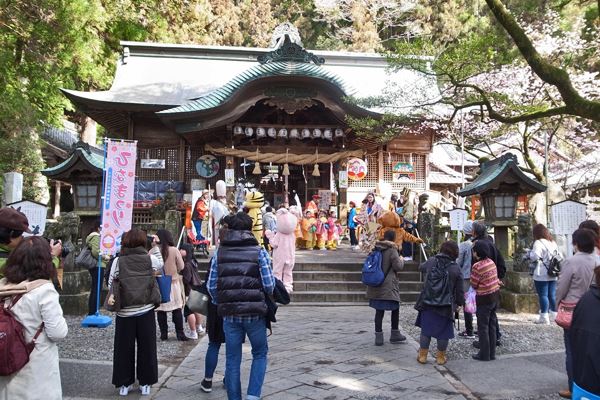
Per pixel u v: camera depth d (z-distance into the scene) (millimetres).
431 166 27141
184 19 22609
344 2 34969
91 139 22406
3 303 2887
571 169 20578
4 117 13492
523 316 8523
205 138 17312
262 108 17422
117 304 4551
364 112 15391
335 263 11289
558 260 7730
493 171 9906
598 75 16266
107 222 7750
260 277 4141
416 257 11609
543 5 13578
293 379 5125
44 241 3131
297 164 18578
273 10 37344
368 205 12844
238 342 4145
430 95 15570
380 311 6555
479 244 5875
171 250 6742
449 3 28828
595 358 2576
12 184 8352
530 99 15766
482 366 5562
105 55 20625
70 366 5465
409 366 5602
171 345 6637
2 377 2848
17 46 15719
